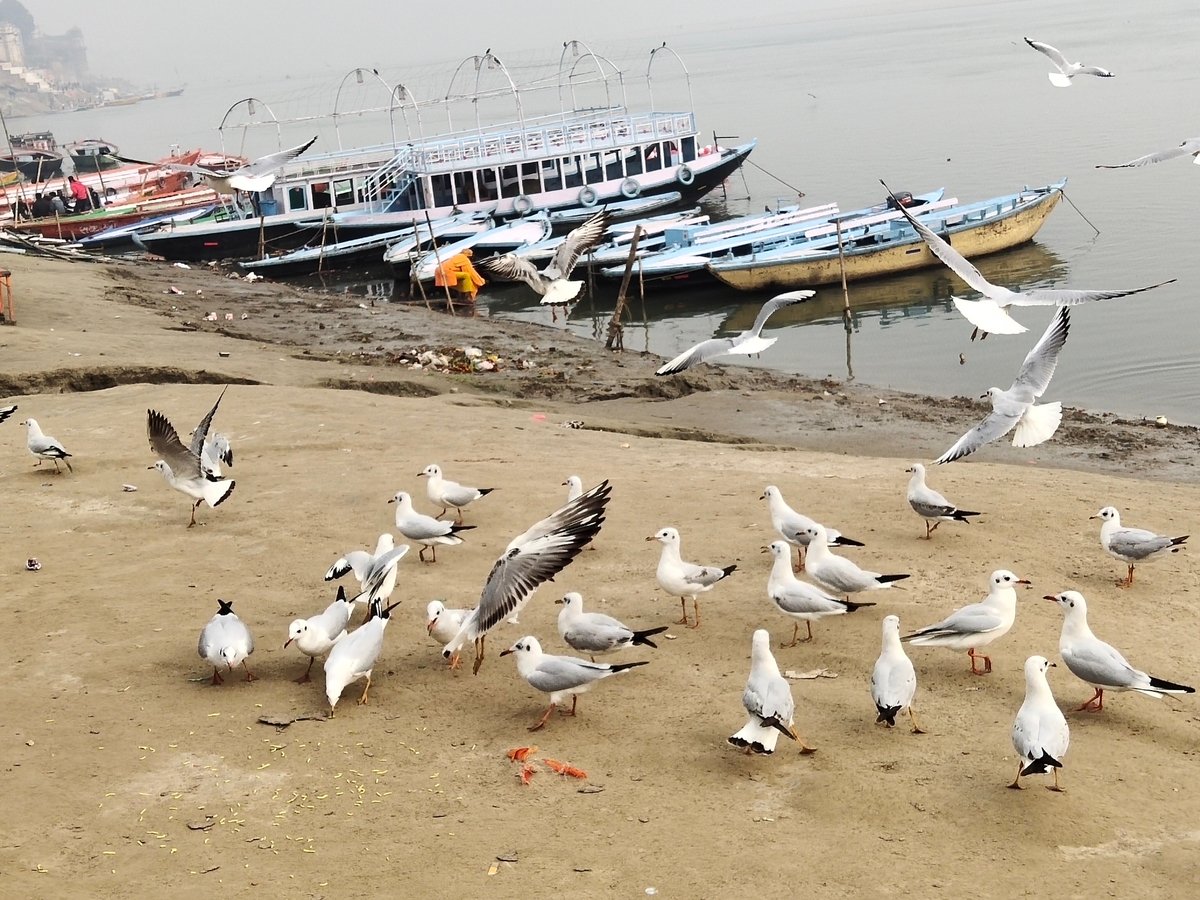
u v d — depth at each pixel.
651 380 30.92
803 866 9.11
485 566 15.38
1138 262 44.03
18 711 11.70
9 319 34.28
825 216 52.19
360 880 9.09
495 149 65.00
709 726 11.30
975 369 33.78
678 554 13.52
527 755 10.81
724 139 88.69
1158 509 17.88
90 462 20.14
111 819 9.94
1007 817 9.73
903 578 13.84
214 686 12.29
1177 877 8.98
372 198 62.88
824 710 11.61
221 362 29.34
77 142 112.00
